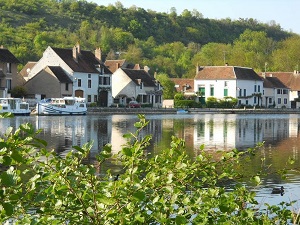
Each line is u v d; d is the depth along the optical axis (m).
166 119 84.50
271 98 141.12
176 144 9.34
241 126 67.94
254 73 137.50
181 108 118.38
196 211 8.93
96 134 51.19
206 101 128.75
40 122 68.81
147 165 8.91
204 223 8.67
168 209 8.31
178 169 8.79
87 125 64.12
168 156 9.08
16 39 172.75
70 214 7.64
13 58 97.25
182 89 136.88
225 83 130.38
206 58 192.75
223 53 192.12
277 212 11.16
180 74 188.50
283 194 20.14
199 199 8.77
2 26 187.75
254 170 25.55
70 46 185.50
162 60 189.50
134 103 113.12
